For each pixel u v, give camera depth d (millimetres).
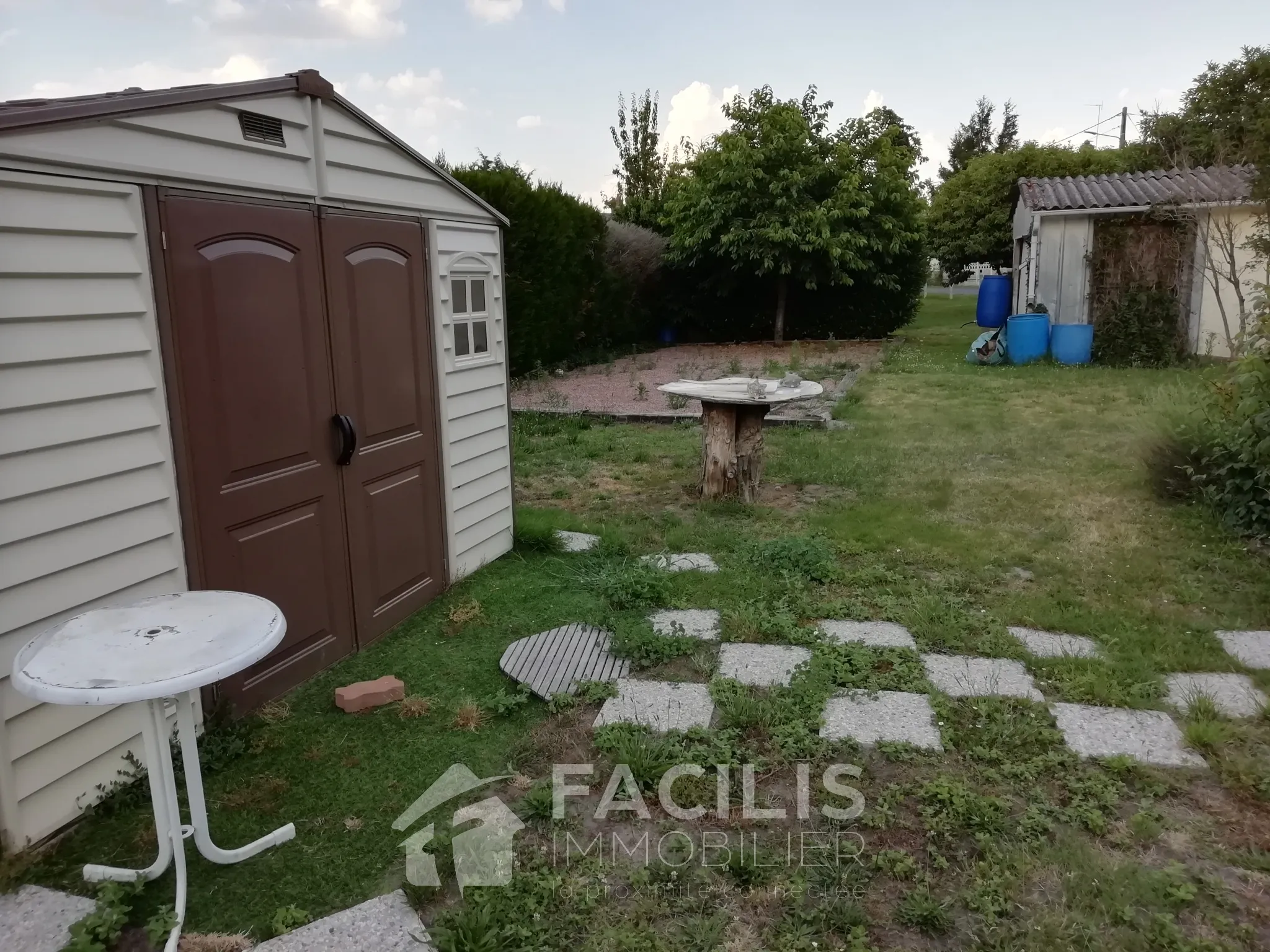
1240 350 5828
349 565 3732
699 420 9648
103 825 2545
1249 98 16516
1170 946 2053
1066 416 9039
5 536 2229
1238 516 5148
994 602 4234
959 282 29375
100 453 2508
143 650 1966
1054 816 2570
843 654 3670
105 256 2480
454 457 4602
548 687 3414
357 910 2213
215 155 2879
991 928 2133
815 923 2164
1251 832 2494
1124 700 3240
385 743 3057
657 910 2227
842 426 8984
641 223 22188
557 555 5199
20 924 2152
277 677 3342
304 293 3350
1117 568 4637
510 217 13125
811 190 17438
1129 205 12523
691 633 3957
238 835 2537
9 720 2287
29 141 2211
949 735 3025
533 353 13914
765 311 19562
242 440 3062
